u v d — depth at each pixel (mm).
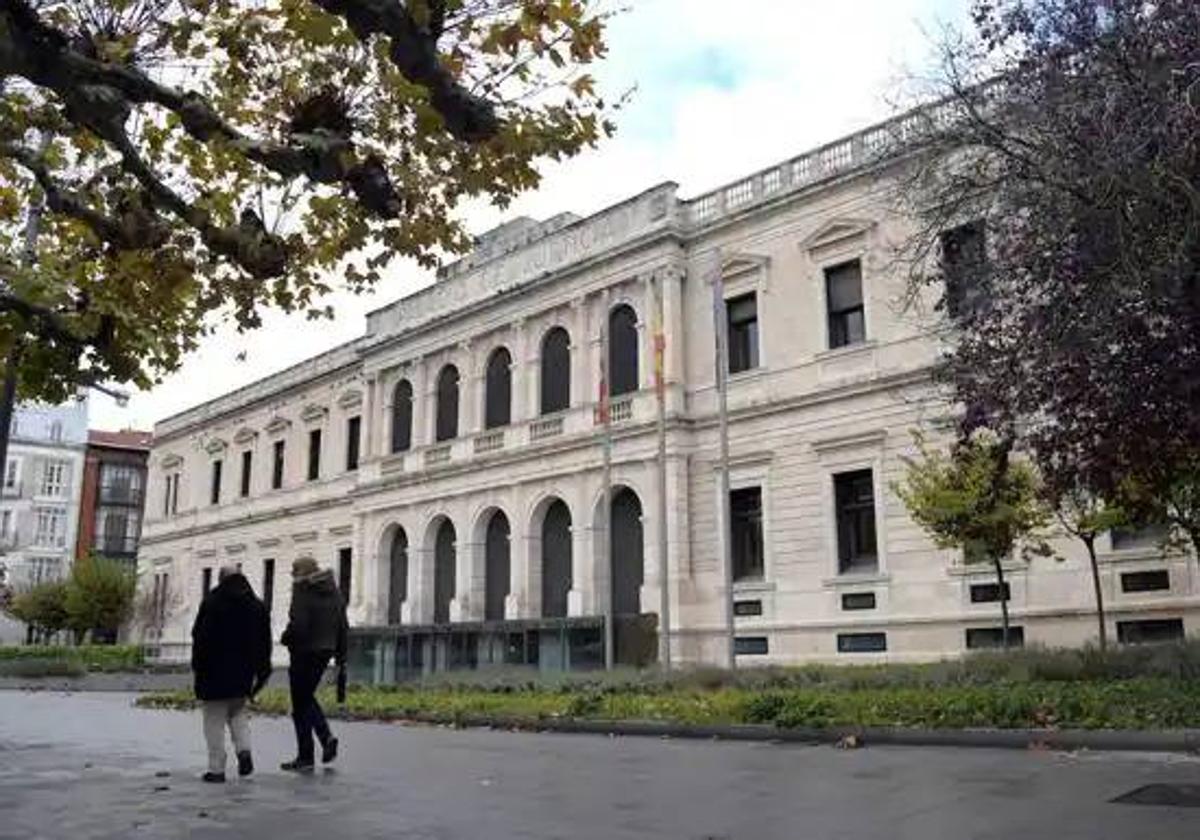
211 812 8453
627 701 17547
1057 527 22797
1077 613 22953
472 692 22531
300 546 47375
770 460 28953
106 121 8188
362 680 32594
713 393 30484
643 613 29531
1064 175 12195
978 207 14258
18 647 51875
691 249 31781
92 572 54594
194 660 10445
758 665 25469
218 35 9391
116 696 30078
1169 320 12336
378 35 7887
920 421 24062
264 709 21531
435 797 9219
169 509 59094
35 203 11898
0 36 7133
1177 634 21516
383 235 10453
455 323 38875
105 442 84062
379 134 9430
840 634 26812
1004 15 13508
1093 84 12164
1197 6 11531
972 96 14055
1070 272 12570
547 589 34438
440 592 38750
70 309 12430
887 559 26234
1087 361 13125
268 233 9742
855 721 13617
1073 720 12391
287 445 49531
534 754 12836
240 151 8344
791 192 29203
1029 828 7355
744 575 29391
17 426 80000
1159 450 13727
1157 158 11367
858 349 27391
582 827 7719
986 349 14648
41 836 7488
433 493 38594
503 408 37188
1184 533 19938
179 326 12961
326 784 10102
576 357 33812
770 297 29625
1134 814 7766
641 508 31469
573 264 33938
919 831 7363
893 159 18047
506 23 8688
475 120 8141
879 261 26953
